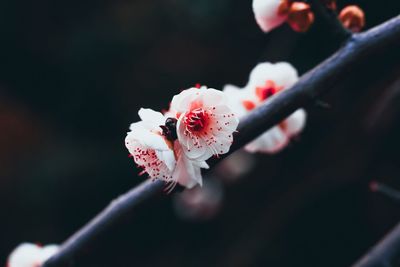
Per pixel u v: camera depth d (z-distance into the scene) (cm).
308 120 116
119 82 140
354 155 111
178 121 30
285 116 34
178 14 138
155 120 31
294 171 118
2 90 147
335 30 36
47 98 146
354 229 116
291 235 118
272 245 117
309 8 37
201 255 129
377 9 101
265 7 38
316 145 116
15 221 132
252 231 119
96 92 140
